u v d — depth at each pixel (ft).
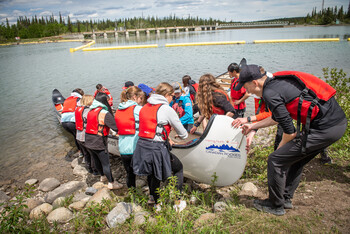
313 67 45.57
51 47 173.99
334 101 7.75
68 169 17.03
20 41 324.80
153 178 10.15
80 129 13.83
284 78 8.06
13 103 35.17
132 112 10.61
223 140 10.34
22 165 17.89
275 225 8.28
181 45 111.86
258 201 9.61
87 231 9.86
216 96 12.29
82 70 60.39
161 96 9.72
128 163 11.18
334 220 8.15
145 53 89.71
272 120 8.96
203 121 14.61
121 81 44.39
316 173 11.59
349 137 13.98
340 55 58.23
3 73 64.95
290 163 8.25
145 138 9.59
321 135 7.63
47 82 48.70
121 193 13.10
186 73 47.83
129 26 494.18
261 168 13.12
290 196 9.11
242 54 70.64
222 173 10.97
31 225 10.69
